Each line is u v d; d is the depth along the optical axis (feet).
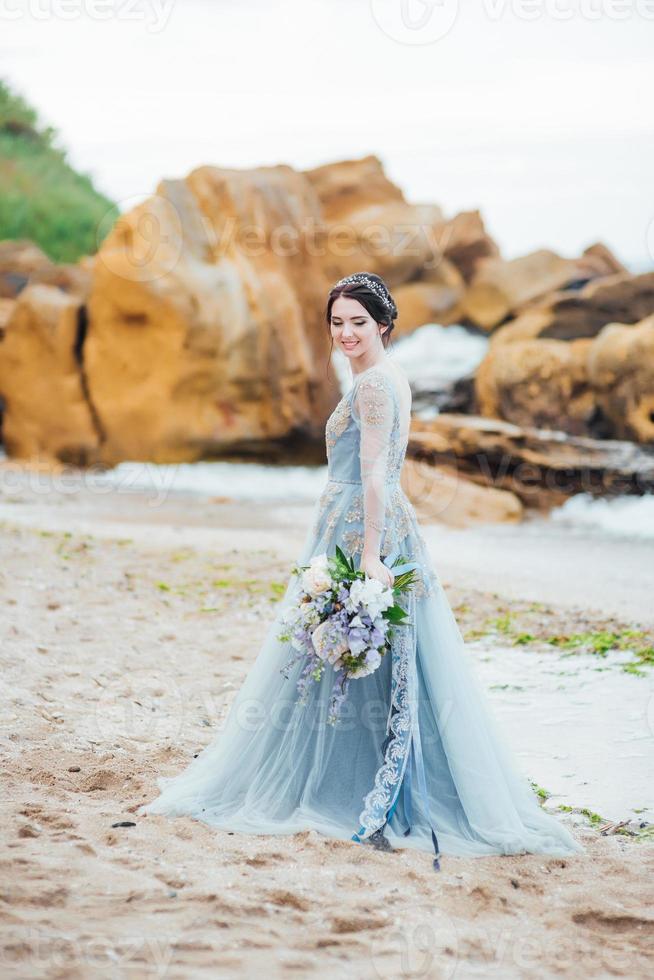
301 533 36.29
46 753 14.85
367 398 12.49
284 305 52.80
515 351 50.11
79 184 81.05
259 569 29.40
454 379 54.03
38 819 12.30
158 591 26.43
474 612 25.36
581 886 11.21
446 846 12.01
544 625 24.06
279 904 10.39
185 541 33.71
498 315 57.93
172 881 10.72
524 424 49.83
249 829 12.19
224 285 51.11
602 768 15.30
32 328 52.06
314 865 11.29
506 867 11.64
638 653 21.50
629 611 25.46
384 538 12.79
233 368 51.42
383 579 12.30
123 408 51.62
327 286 56.54
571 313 53.01
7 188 79.77
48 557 29.19
